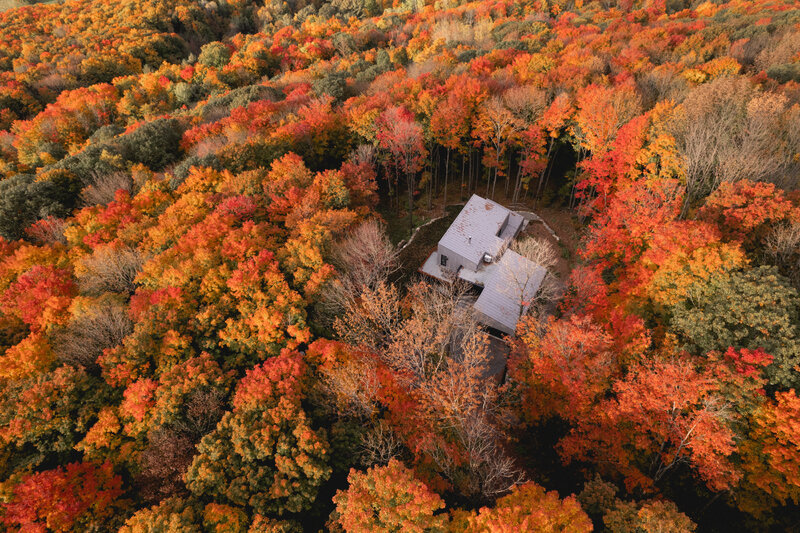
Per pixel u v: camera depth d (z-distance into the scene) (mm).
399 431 32219
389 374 34594
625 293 36781
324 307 40000
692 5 118062
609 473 30203
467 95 61312
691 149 43594
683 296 32438
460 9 134375
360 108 63312
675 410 27844
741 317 28156
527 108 59250
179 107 101375
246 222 46156
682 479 29531
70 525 26953
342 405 32562
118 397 34719
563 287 49875
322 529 27656
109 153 65188
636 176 49156
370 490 24938
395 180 63875
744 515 27734
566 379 30188
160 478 29812
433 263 53750
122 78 108688
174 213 50688
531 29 104375
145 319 37281
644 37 81875
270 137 62531
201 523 26141
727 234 35656
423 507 23312
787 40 68375
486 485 28828
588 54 74375
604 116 52062
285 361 33438
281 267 43094
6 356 37188
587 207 54156
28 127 82625
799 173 40438
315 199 48125
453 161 70312
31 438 31391
